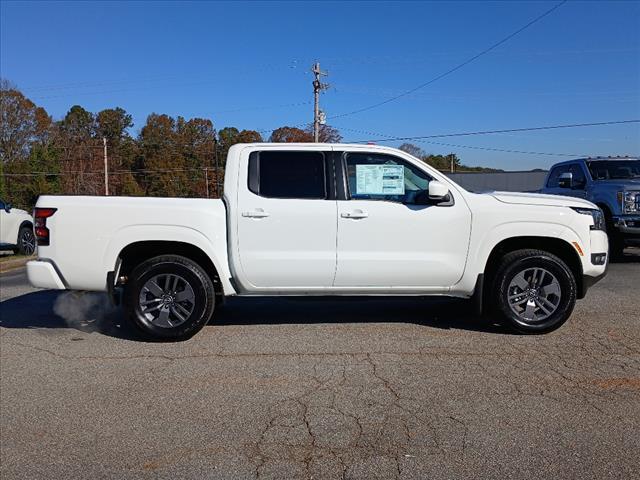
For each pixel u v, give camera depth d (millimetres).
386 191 5711
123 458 3385
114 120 83750
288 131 70125
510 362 4926
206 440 3574
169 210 5562
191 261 5625
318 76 41938
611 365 4828
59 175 58406
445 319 6465
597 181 11242
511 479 3084
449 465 3230
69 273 5531
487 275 5906
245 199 5582
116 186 71812
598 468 3189
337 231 5586
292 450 3426
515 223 5680
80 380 4633
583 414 3871
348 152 5727
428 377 4578
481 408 3979
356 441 3521
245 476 3152
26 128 64250
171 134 76438
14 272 11805
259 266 5570
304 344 5512
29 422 3881
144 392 4359
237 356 5172
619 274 9672
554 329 5777
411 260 5637
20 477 3203
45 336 5953
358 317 6586
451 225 5652
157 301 5613
